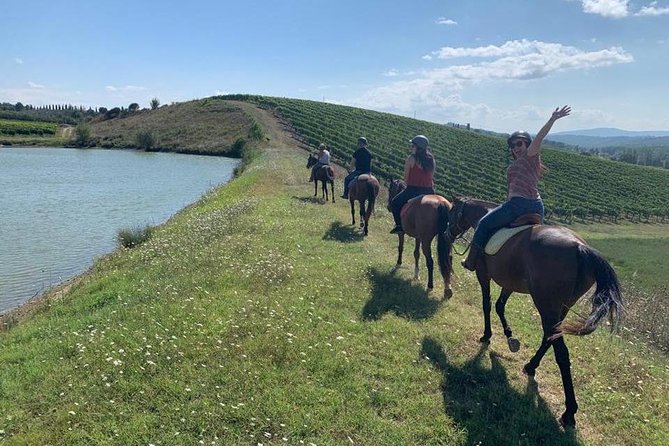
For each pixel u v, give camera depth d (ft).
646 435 17.85
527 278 19.56
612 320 17.15
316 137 217.56
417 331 25.52
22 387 20.36
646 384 21.66
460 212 28.35
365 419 17.89
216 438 16.63
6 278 50.14
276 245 42.34
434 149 231.30
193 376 20.51
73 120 455.63
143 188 119.85
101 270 46.37
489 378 21.24
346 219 57.67
